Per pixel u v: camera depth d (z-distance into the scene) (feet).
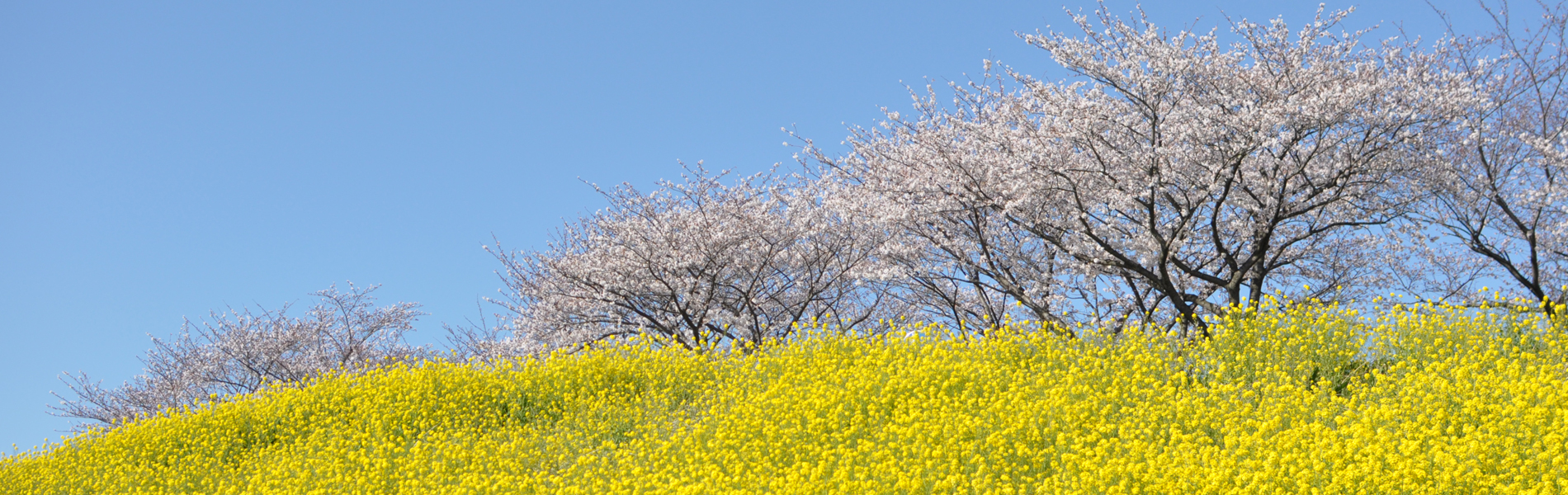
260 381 70.79
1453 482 18.22
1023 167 43.86
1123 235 46.85
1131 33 42.70
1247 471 19.90
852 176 53.31
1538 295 43.01
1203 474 20.18
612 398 38.06
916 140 48.65
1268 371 28.81
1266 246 43.16
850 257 56.54
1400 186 43.04
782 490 22.63
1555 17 42.55
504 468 31.19
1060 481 21.56
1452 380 24.79
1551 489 17.17
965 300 54.85
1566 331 28.50
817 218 54.80
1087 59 43.09
